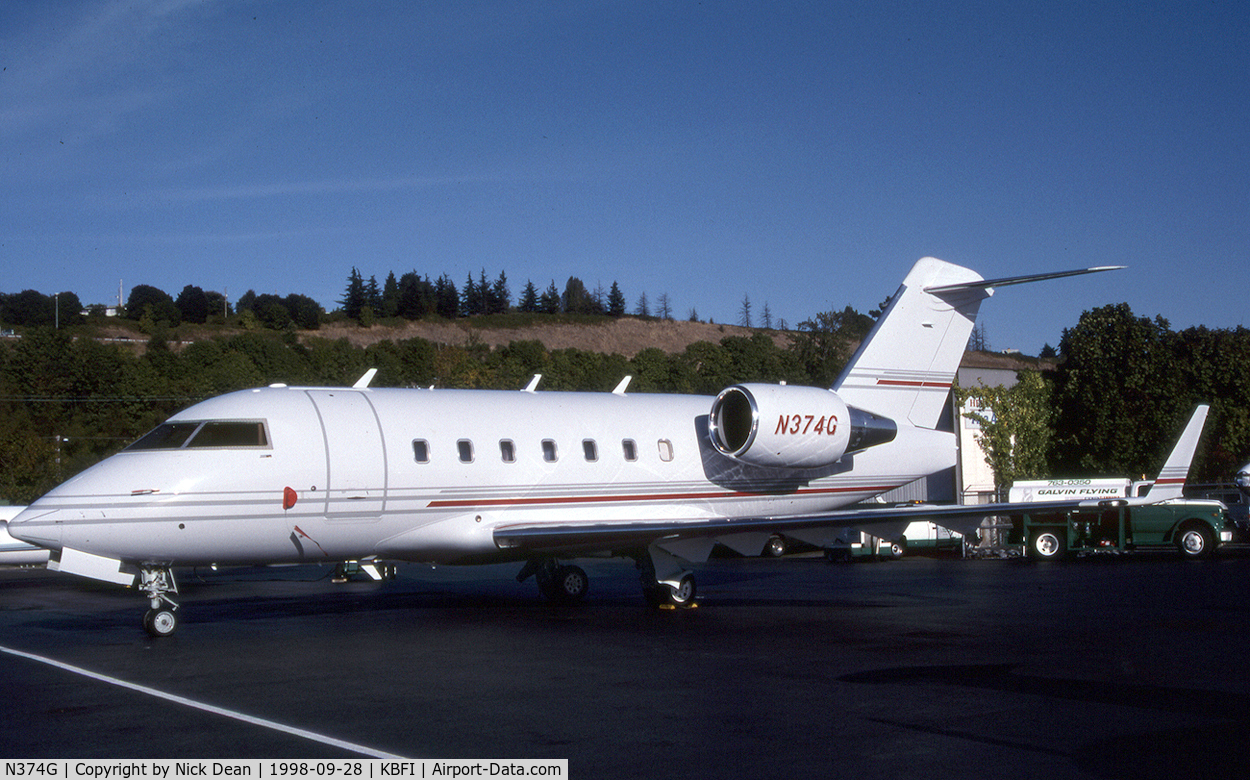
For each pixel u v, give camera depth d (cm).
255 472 1399
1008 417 3853
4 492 4162
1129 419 3888
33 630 1453
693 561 1647
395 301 13900
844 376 1881
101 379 5962
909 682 976
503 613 1617
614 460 1722
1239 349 4153
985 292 1989
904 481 1980
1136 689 933
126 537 1317
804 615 1540
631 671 1048
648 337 15038
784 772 664
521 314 15150
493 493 1593
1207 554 2678
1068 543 2752
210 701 904
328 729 792
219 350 7088
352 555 1534
